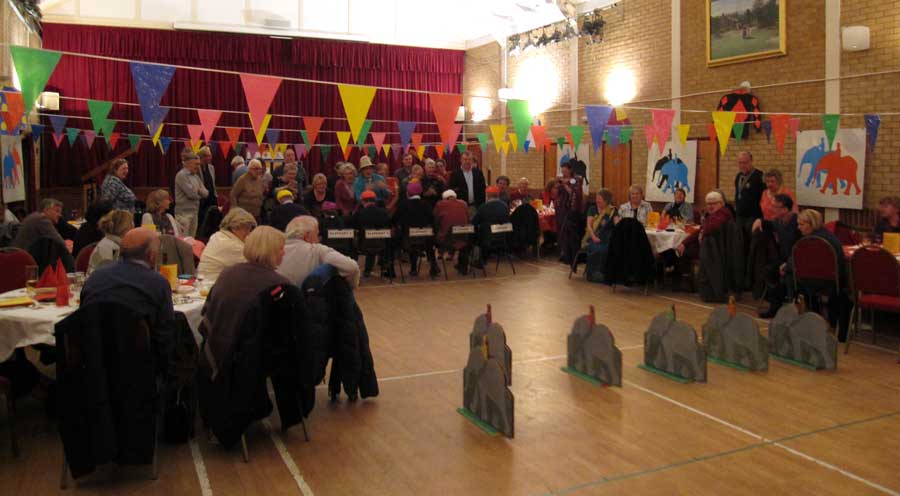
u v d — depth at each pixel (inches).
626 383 187.5
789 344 206.8
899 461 137.9
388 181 488.4
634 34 469.1
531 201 442.9
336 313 163.3
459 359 210.2
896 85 316.5
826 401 172.7
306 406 145.3
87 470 121.3
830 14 343.3
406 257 424.8
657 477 130.8
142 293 127.2
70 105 546.9
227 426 135.6
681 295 313.4
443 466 135.6
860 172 331.6
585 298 305.3
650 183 458.0
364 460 138.3
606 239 341.7
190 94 583.8
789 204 261.1
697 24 419.8
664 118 257.6
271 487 126.4
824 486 127.0
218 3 589.3
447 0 656.4
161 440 148.0
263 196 353.4
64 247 227.3
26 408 168.2
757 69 383.6
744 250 295.7
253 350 135.3
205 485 127.0
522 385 185.6
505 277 362.0
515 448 144.3
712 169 412.8
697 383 186.4
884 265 209.2
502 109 607.2
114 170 290.0
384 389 182.7
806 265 230.8
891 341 231.5
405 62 646.5
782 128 298.7
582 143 519.2
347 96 187.9
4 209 309.9
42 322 140.3
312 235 168.6
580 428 155.3
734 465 135.9
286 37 604.4
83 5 552.7
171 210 441.1
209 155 361.7
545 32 553.9
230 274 139.6
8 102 187.5
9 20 383.6
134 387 123.9
